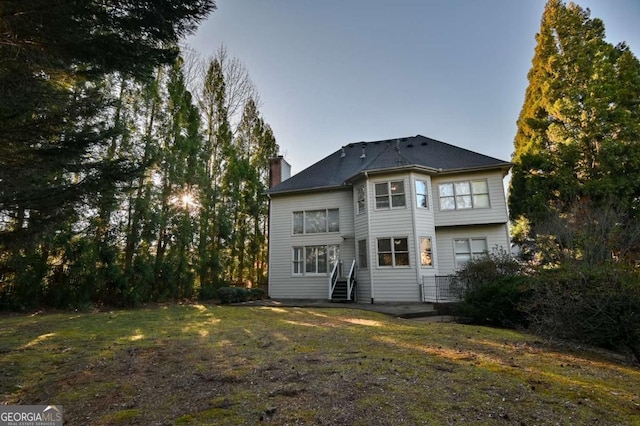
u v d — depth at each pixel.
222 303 14.78
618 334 5.22
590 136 14.80
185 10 4.71
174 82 16.84
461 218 14.59
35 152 5.38
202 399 3.22
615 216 11.10
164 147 15.94
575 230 10.84
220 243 18.95
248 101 24.44
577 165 15.44
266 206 23.58
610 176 14.06
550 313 6.10
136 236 14.21
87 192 5.71
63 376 4.11
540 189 15.72
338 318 9.27
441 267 14.67
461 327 7.57
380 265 14.09
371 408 2.89
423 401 3.05
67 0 3.88
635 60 14.76
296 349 5.33
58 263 12.67
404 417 2.70
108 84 12.93
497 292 8.06
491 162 14.66
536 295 6.62
